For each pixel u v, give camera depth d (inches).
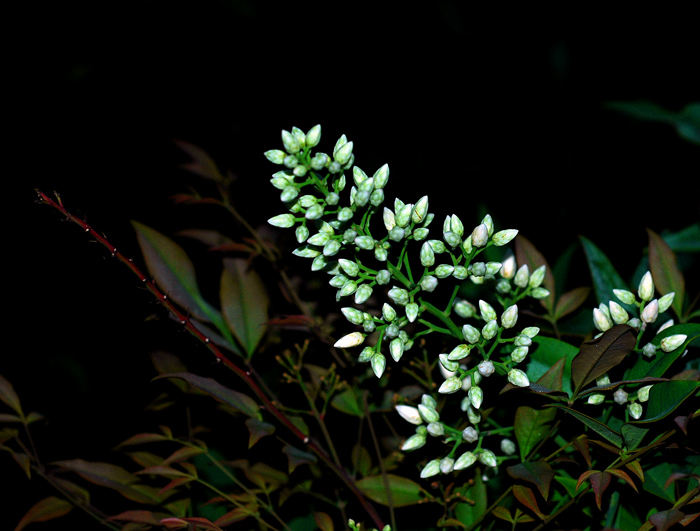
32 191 23.7
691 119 21.5
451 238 15.7
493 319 15.6
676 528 15.4
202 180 22.2
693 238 19.0
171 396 17.5
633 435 15.1
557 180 23.3
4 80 24.6
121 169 24.6
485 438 16.9
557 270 19.9
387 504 16.5
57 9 25.0
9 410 20.1
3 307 21.7
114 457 18.5
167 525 15.4
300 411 16.9
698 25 25.5
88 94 25.5
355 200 15.6
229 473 16.9
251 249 17.8
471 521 16.4
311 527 17.3
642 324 15.7
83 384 21.3
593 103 25.4
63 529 17.9
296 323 17.1
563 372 16.1
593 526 16.0
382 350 17.3
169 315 16.7
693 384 15.0
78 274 21.8
